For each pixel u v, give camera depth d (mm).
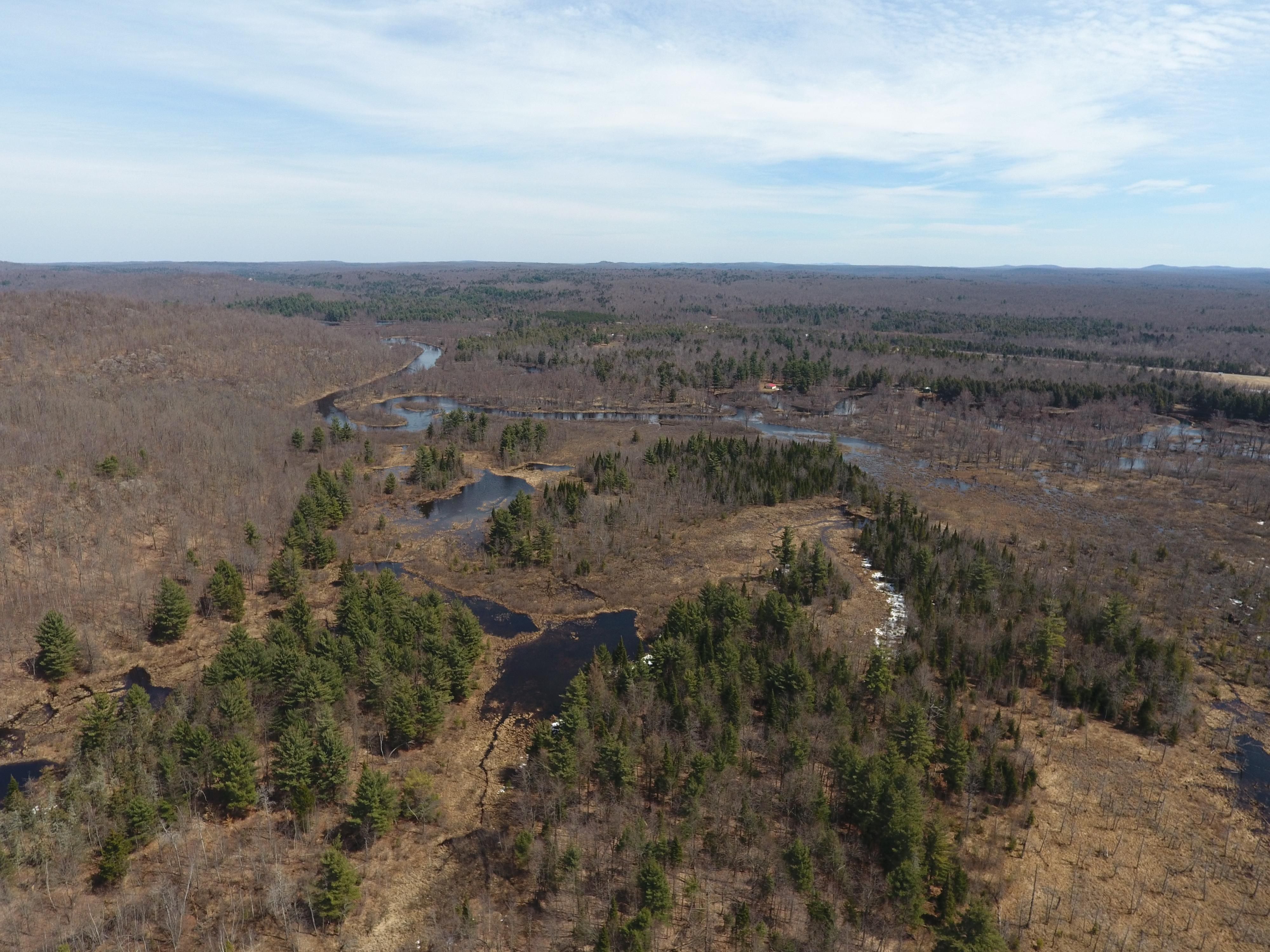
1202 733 79750
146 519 120688
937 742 74188
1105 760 75312
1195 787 71812
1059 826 66375
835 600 106250
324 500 130375
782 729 75188
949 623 96062
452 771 73438
